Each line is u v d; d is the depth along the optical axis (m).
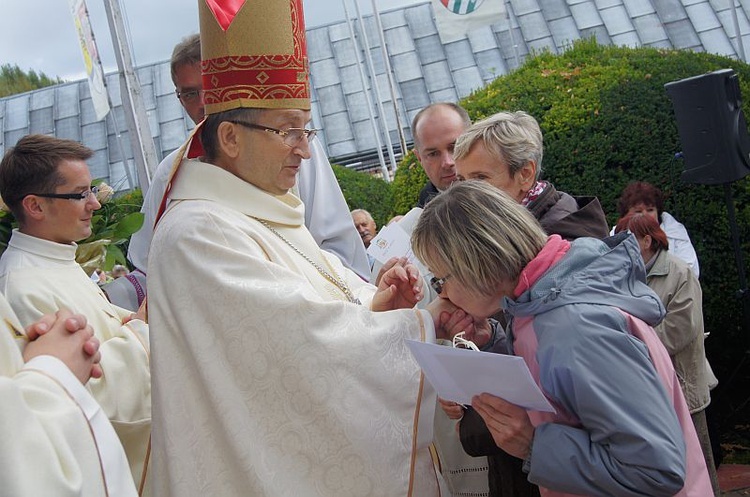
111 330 3.26
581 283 2.27
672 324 4.54
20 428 1.85
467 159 3.29
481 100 7.00
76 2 8.09
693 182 5.96
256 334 2.48
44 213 3.30
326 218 3.82
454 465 3.19
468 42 16.88
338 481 2.46
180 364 2.57
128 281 4.04
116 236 3.81
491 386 2.28
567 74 6.86
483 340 2.77
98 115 8.23
